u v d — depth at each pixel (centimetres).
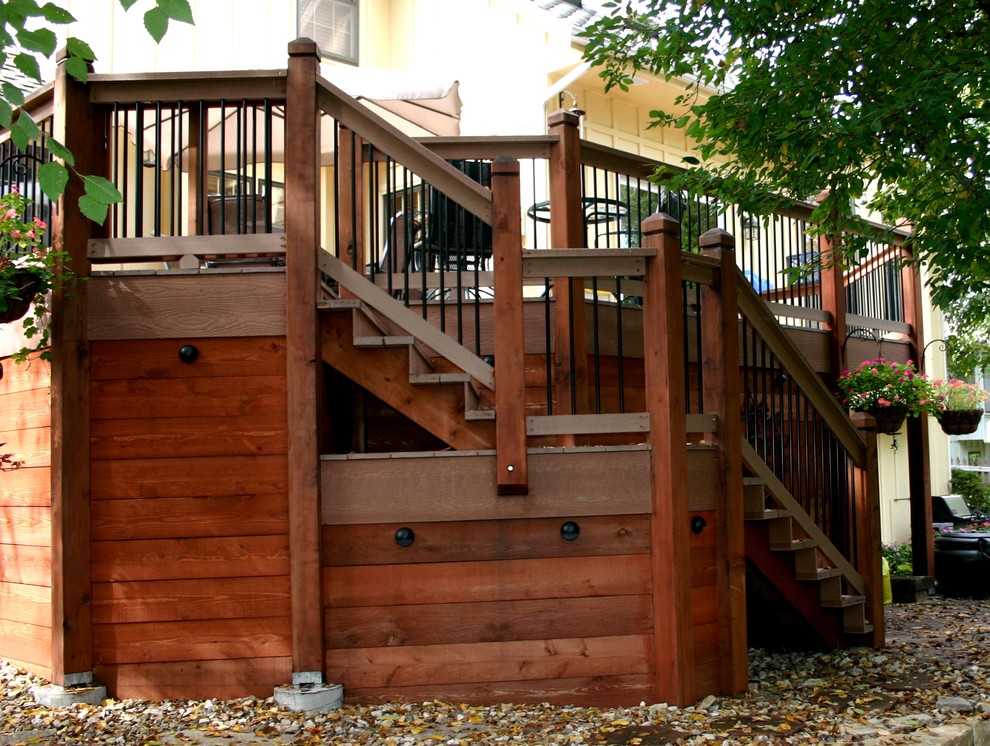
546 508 445
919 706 467
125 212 457
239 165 454
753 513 516
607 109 994
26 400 471
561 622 445
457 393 449
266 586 442
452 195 457
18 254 430
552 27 919
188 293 449
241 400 448
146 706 427
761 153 630
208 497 445
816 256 791
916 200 682
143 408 447
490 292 652
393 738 387
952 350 1220
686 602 445
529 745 382
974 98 547
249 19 990
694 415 475
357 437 521
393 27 1124
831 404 584
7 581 483
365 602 441
